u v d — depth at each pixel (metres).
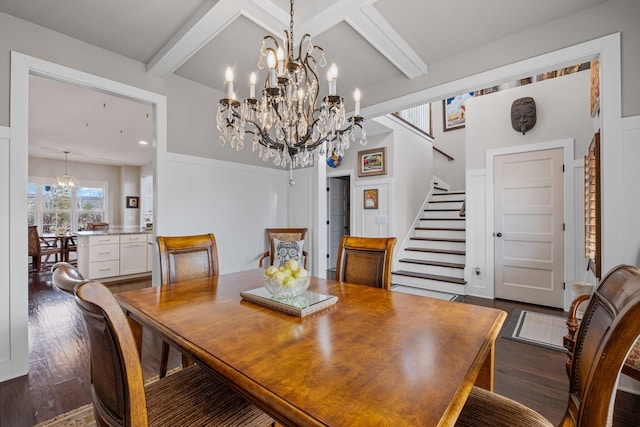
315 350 0.96
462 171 6.40
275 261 3.71
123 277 5.18
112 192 8.53
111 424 0.85
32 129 5.04
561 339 2.65
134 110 4.20
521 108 3.70
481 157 4.06
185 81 3.09
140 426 0.77
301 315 1.29
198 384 1.19
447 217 5.56
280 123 1.85
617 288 0.84
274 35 2.22
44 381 1.99
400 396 0.72
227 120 1.87
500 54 2.35
